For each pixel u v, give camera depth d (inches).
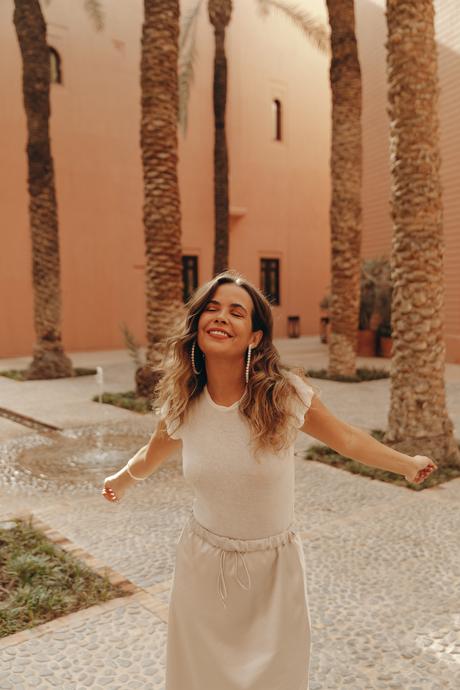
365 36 720.3
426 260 248.1
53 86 701.9
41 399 419.5
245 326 69.5
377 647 116.3
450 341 610.9
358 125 477.7
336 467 248.7
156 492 218.2
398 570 150.6
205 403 71.4
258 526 71.1
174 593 75.5
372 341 683.4
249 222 867.4
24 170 688.4
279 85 880.9
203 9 804.6
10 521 187.0
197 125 818.2
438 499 206.7
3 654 114.3
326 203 950.4
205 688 72.2
